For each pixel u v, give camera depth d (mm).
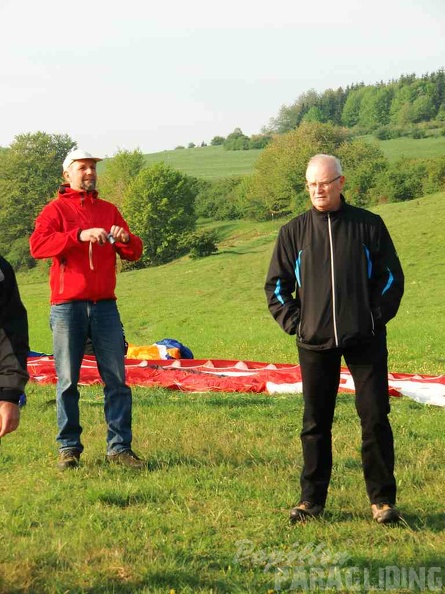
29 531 5984
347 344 6117
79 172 8125
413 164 98250
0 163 119938
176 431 9477
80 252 7945
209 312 40781
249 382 13703
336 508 6438
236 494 6844
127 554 5457
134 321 39406
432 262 48594
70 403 7992
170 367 15477
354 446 8617
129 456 7871
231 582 5012
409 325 28359
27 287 65938
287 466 7719
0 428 4160
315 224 6305
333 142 124500
